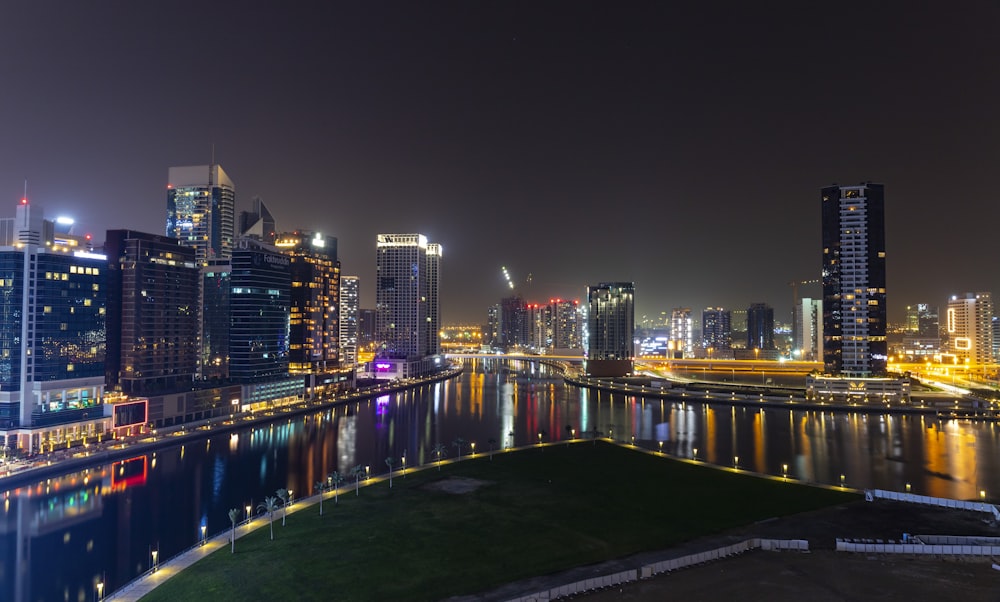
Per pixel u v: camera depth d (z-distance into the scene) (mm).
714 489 193000
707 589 119438
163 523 181625
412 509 174250
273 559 139500
